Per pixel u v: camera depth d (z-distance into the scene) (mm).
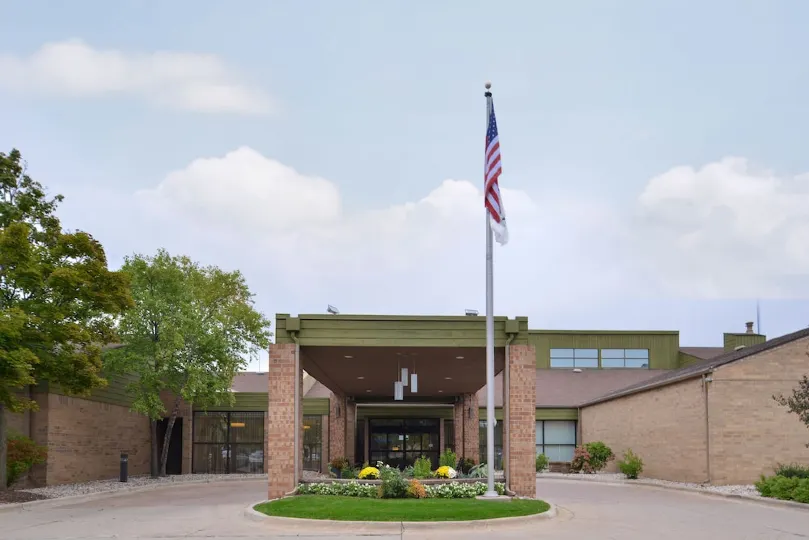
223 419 39844
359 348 22391
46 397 26953
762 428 27344
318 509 17219
